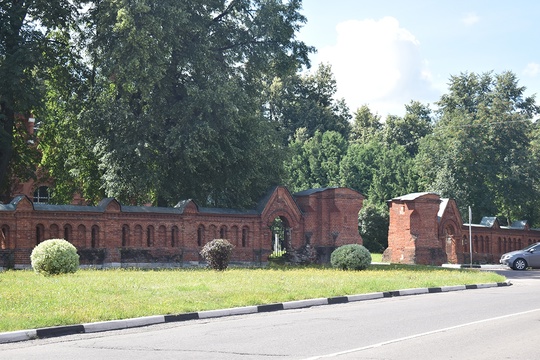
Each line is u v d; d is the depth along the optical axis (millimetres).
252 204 40625
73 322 12969
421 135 93375
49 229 31844
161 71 35031
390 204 46219
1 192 39719
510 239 54688
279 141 42844
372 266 36469
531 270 41188
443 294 21781
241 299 16891
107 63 34094
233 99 37000
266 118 42625
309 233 41969
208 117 36656
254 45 40406
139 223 34844
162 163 37094
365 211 67500
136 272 26438
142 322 13742
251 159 38938
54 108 39750
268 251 40062
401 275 27578
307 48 41812
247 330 12836
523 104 74250
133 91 34781
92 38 36875
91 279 21266
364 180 74938
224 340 11562
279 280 22578
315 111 87938
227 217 38500
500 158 64938
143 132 35656
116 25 32469
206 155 37625
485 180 64375
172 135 35156
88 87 37375
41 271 23938
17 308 14125
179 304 15594
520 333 12258
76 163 40500
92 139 36969
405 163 74250
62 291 17172
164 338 11906
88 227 33031
